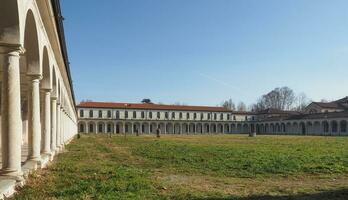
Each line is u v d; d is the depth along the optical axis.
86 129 112.75
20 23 8.59
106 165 15.66
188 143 39.19
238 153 23.00
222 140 50.25
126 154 22.73
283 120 116.31
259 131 130.12
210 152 24.09
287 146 32.78
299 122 108.81
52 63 16.78
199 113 125.75
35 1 10.46
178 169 14.68
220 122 128.25
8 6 8.28
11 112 8.82
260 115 132.62
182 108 124.12
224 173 13.53
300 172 13.77
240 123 131.25
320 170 14.18
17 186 8.83
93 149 27.59
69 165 14.98
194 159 18.75
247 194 9.36
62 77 26.08
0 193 7.34
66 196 8.37
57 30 15.26
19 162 9.06
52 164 15.15
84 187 9.41
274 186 10.77
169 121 121.94
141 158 19.84
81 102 115.69
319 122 101.25
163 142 41.75
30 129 12.43
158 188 9.83
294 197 9.00
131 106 118.44
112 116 115.44
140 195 8.71
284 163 16.38
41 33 12.22
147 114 119.62
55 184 10.04
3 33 8.57
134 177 11.58
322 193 9.60
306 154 22.06
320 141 46.44
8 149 8.84
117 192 8.90
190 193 9.19
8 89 8.77
